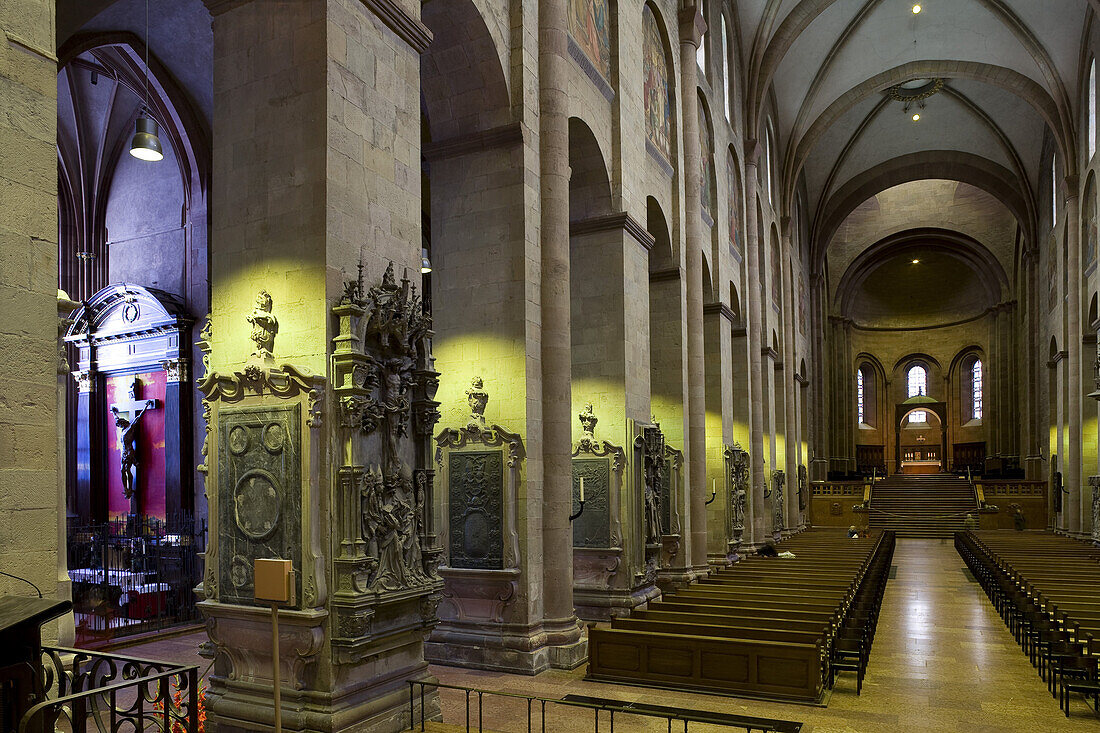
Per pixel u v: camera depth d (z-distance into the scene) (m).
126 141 23.08
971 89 36.62
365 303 8.34
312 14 8.47
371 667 8.35
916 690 10.43
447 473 12.13
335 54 8.48
